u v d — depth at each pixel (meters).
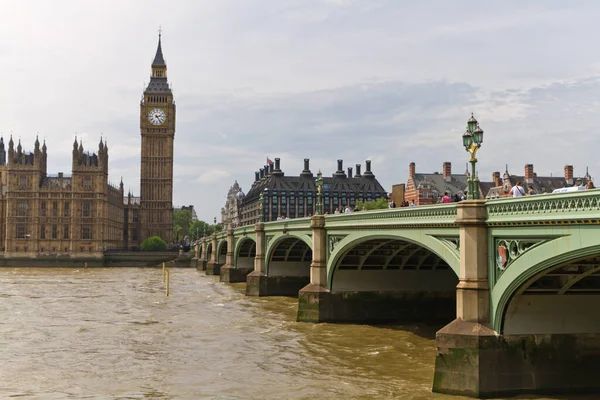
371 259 57.53
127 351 45.00
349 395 32.34
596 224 23.28
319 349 44.97
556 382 30.25
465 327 30.70
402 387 33.59
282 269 86.19
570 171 116.69
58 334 52.38
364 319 57.25
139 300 80.12
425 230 37.41
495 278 30.38
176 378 36.81
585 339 30.59
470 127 31.75
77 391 34.19
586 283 30.86
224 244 146.75
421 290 58.19
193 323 58.41
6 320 60.62
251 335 51.25
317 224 58.22
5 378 37.06
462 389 30.30
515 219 27.94
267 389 34.03
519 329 30.31
